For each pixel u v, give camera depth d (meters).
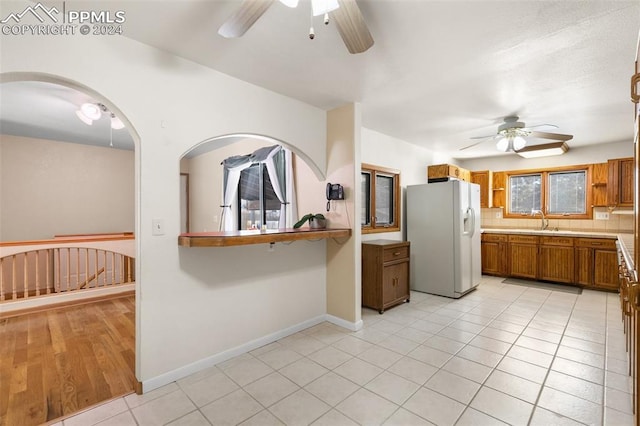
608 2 1.55
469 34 1.86
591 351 2.54
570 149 5.18
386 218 4.54
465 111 3.32
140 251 2.00
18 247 3.78
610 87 2.67
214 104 2.34
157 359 2.08
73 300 4.03
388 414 1.78
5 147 4.71
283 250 2.94
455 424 1.69
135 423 1.73
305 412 1.81
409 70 2.35
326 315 3.37
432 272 4.41
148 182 2.02
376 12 1.64
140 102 1.98
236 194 5.12
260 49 2.04
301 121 3.02
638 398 1.22
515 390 2.01
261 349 2.66
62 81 1.73
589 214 5.00
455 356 2.48
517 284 4.91
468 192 4.41
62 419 1.76
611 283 4.30
